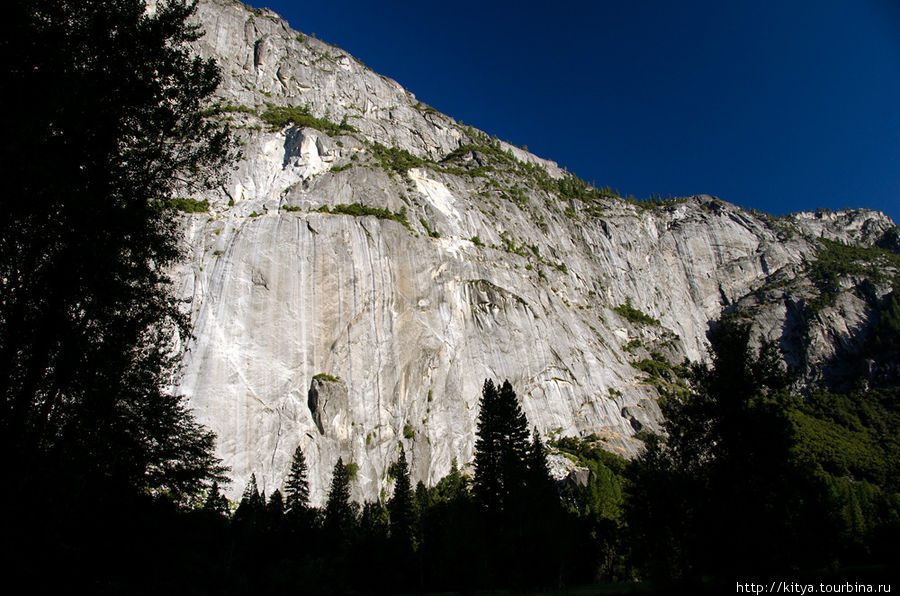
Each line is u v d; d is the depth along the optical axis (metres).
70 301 17.81
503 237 120.88
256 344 67.69
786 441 20.61
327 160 95.06
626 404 112.38
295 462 58.31
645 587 29.52
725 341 23.34
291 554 47.88
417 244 91.50
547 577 34.91
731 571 19.75
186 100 20.94
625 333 138.00
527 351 100.56
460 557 35.22
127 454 20.11
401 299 83.69
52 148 16.56
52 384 17.67
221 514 39.09
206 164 21.97
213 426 60.34
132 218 18.09
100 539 18.31
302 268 75.50
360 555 39.69
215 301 68.06
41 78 15.87
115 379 19.16
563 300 122.19
